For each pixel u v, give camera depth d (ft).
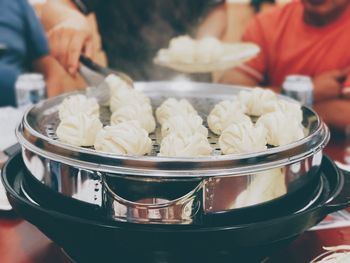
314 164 2.19
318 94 5.29
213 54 4.48
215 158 1.89
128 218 1.91
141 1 5.16
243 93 2.93
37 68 5.60
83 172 1.95
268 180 1.97
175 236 1.86
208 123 2.65
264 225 1.89
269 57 5.40
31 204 2.01
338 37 5.17
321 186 2.34
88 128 2.32
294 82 4.04
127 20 5.24
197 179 1.87
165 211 1.89
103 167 1.91
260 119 2.45
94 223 1.89
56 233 2.02
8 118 3.85
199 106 3.04
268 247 2.05
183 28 5.22
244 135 2.18
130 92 2.92
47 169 2.07
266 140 2.34
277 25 5.31
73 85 5.49
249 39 5.36
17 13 5.49
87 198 1.97
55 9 5.41
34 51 5.59
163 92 3.24
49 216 1.96
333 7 5.10
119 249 1.93
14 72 5.59
